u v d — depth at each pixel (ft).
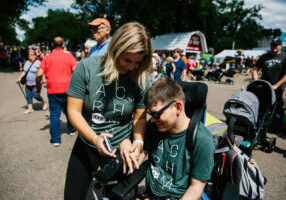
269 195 8.54
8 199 7.87
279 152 12.49
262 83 11.21
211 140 4.21
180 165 4.49
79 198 4.92
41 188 8.58
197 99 5.12
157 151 4.82
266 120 11.82
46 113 18.80
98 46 10.82
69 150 11.82
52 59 11.30
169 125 4.33
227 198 5.02
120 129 4.89
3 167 9.96
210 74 51.13
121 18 72.38
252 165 6.38
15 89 29.81
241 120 10.46
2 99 23.63
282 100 14.15
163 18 72.18
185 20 77.71
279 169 10.52
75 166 4.93
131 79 4.66
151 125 4.99
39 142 12.73
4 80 38.01
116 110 4.67
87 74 4.44
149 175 4.98
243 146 10.01
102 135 4.32
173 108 4.24
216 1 83.10
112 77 4.29
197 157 4.18
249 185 6.12
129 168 4.24
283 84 13.64
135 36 3.89
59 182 9.00
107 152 4.15
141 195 4.89
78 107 4.62
